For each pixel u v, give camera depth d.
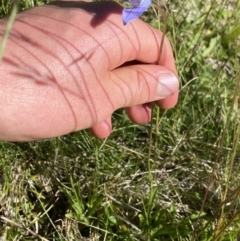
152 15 0.28
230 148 0.24
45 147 0.24
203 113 0.26
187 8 0.30
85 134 0.24
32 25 0.17
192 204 0.23
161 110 0.25
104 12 0.17
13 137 0.17
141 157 0.24
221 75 0.28
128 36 0.17
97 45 0.16
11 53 0.16
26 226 0.22
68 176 0.23
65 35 0.16
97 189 0.22
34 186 0.23
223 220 0.19
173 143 0.25
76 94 0.16
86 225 0.22
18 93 0.16
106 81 0.17
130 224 0.21
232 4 0.31
